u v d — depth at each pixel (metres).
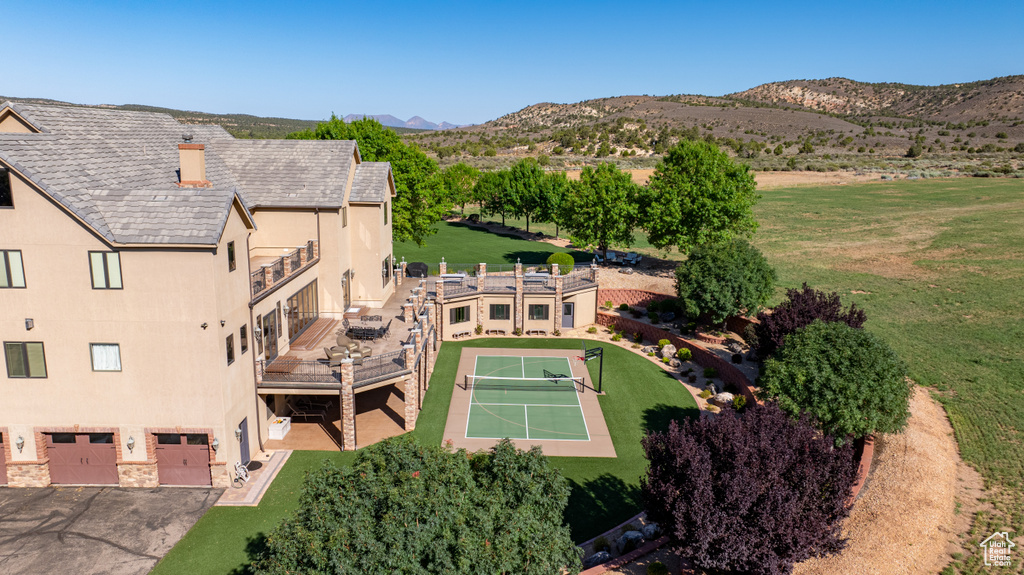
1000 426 25.84
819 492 16.69
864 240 66.44
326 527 13.27
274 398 28.17
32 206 20.59
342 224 34.25
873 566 17.75
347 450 26.44
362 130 55.94
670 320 44.38
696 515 15.76
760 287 38.66
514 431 29.14
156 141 29.80
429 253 68.62
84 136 25.20
